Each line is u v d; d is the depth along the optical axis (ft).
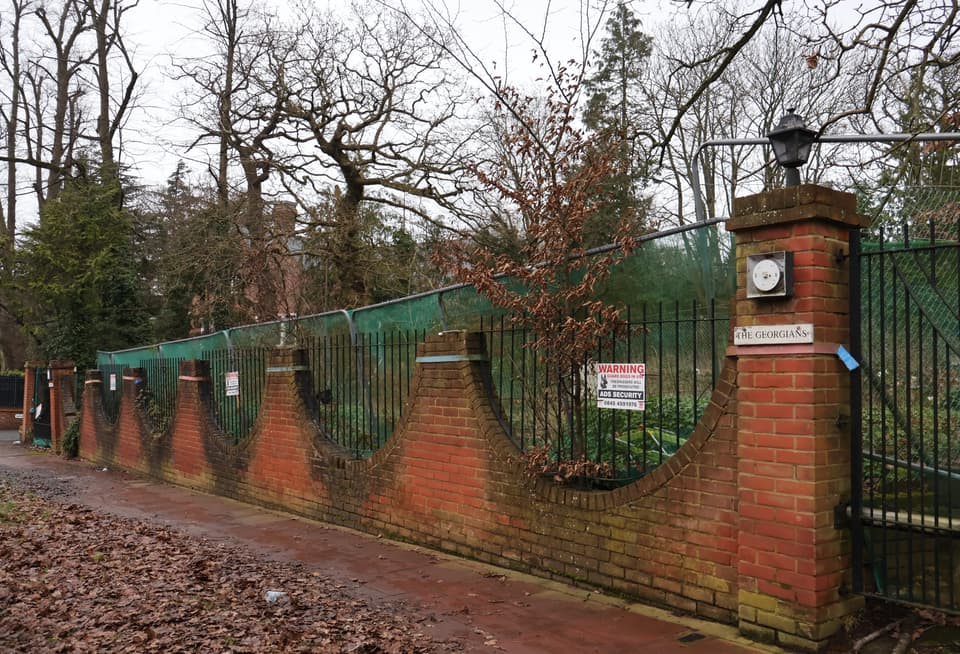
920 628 14.42
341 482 29.17
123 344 80.28
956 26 21.16
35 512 31.04
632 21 57.52
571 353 20.20
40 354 80.69
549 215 21.29
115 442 51.80
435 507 24.48
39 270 76.48
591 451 21.36
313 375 32.76
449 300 26.66
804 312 14.60
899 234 21.58
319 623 16.93
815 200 14.34
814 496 14.32
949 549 14.53
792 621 14.53
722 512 16.26
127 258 82.53
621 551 18.49
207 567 22.06
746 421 15.48
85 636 15.85
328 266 58.95
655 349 20.36
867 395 16.61
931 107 27.12
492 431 22.43
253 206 59.36
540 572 20.67
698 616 16.71
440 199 56.85
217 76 61.52
